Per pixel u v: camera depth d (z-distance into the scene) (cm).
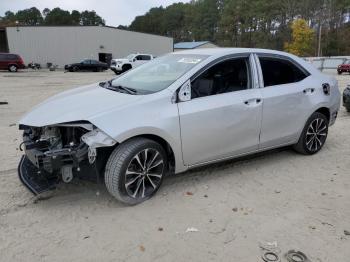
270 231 344
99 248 314
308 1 9169
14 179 451
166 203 395
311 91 529
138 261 298
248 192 427
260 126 470
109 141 354
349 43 8294
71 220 358
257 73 470
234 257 304
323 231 346
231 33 10650
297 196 420
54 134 378
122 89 434
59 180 378
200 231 342
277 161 533
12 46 4325
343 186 450
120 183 369
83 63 3600
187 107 403
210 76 428
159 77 437
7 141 621
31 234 333
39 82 2022
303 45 7038
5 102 1086
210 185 443
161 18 13725
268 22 10006
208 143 425
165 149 412
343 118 870
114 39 4741
